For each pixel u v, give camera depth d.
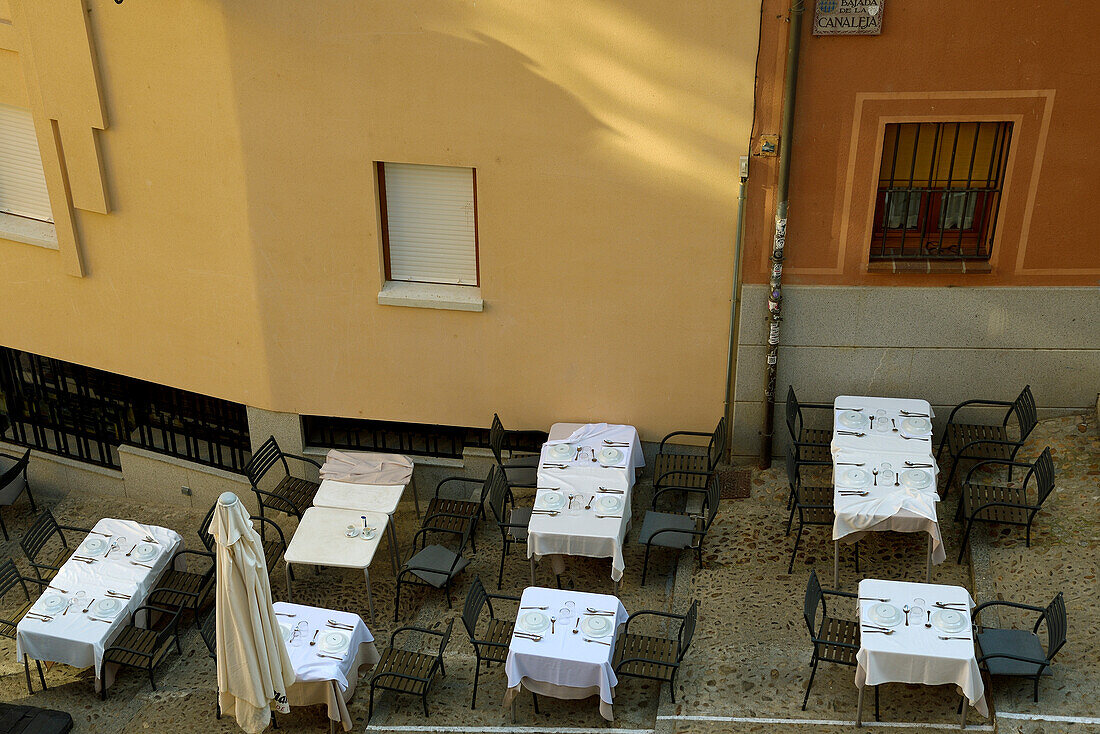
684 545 10.73
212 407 13.26
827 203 10.77
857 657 8.90
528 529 10.81
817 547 11.02
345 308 11.90
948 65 10.05
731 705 9.34
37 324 13.31
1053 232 10.69
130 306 12.62
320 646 9.78
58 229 12.33
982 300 11.05
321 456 12.82
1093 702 8.84
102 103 11.38
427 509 12.73
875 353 11.47
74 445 14.41
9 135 12.44
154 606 11.22
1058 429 11.47
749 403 11.84
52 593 10.81
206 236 11.81
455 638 10.81
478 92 10.62
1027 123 10.22
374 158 11.05
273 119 11.02
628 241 11.13
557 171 10.89
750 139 10.48
